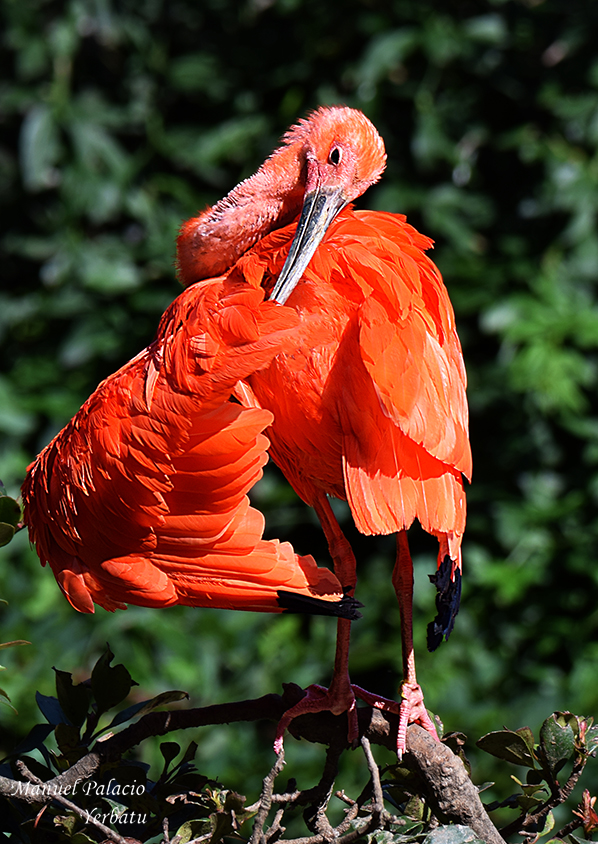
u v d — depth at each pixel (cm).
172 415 489
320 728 525
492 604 1072
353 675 1048
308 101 1106
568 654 1052
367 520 491
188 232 665
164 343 512
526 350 1045
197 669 1020
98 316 1123
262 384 529
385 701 541
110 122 1130
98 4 1106
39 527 567
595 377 1084
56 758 493
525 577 1057
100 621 1013
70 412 1109
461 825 449
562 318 1052
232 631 1048
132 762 514
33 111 1105
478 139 1103
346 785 953
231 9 1152
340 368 504
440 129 1084
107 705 496
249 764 980
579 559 1048
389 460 497
